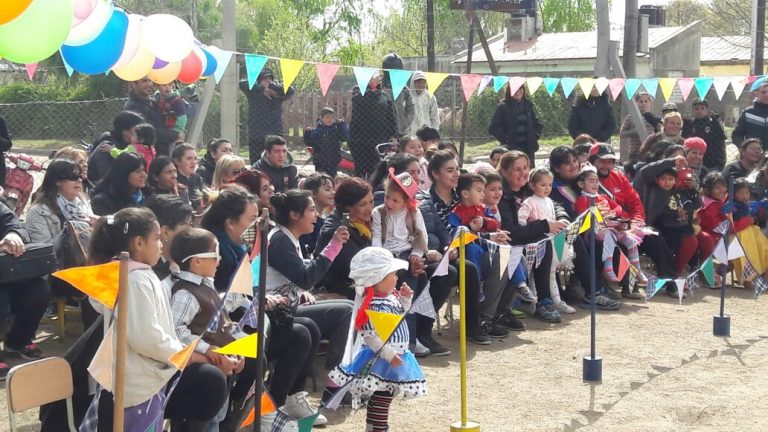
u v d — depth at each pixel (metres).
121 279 3.58
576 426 5.87
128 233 4.28
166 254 5.32
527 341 7.93
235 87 11.14
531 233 8.28
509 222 8.42
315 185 7.86
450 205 7.94
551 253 8.65
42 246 6.53
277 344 5.39
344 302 6.30
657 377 6.94
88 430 4.21
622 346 7.82
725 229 8.36
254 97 11.20
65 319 7.91
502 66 31.69
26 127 16.84
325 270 6.02
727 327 8.23
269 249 5.97
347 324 6.20
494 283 7.91
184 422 4.70
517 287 8.29
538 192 8.64
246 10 35.00
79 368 4.43
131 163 7.14
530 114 12.10
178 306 4.57
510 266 7.52
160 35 6.03
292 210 6.00
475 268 7.61
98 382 4.00
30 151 15.89
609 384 6.75
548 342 7.91
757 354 7.63
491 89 19.88
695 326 8.59
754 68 21.97
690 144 11.25
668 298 9.81
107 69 5.83
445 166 7.84
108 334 3.93
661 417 6.06
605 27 13.05
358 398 5.37
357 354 5.30
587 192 9.16
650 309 9.25
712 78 11.01
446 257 5.50
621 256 9.02
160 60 6.73
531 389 6.61
